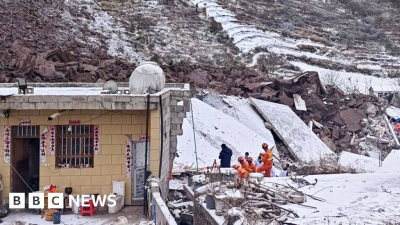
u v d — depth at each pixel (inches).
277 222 442.6
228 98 1230.3
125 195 565.3
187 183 674.8
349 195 546.9
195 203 550.3
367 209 491.5
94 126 558.3
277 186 566.9
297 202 519.2
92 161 560.7
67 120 553.0
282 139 1084.5
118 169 562.6
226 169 619.5
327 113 1323.8
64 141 557.3
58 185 551.8
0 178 541.3
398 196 539.8
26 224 498.3
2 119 544.4
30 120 548.1
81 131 558.9
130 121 562.3
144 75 600.4
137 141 564.1
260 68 1721.2
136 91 599.5
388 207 496.7
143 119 563.8
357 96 1450.5
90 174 557.3
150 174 550.9
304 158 1003.3
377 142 1200.2
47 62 1226.6
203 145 919.0
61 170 552.1
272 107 1212.5
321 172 791.7
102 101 532.4
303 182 605.6
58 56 1327.5
